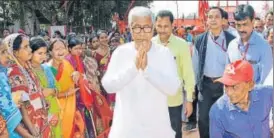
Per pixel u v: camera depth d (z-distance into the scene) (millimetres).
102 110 6070
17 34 4152
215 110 3186
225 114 3145
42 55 4543
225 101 3137
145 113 3035
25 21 18719
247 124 3113
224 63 5031
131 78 2936
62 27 17188
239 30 4312
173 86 2984
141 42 3049
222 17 5102
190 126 7082
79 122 5508
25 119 4055
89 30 25688
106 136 6059
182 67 4730
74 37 5848
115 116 3135
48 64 5355
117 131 3082
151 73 2889
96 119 6016
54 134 4977
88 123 5832
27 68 4293
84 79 5625
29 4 18953
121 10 31391
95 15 26828
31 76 4312
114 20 24297
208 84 5121
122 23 21344
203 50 5133
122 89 3057
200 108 5219
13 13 16953
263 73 4316
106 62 7488
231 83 2938
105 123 6070
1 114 3551
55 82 4910
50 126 4719
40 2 19766
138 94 3039
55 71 5289
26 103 4066
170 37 4770
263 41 4363
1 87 3566
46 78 4730
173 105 4633
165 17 4695
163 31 4688
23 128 3908
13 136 3820
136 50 3109
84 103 5590
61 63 5324
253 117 3096
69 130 5270
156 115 3059
